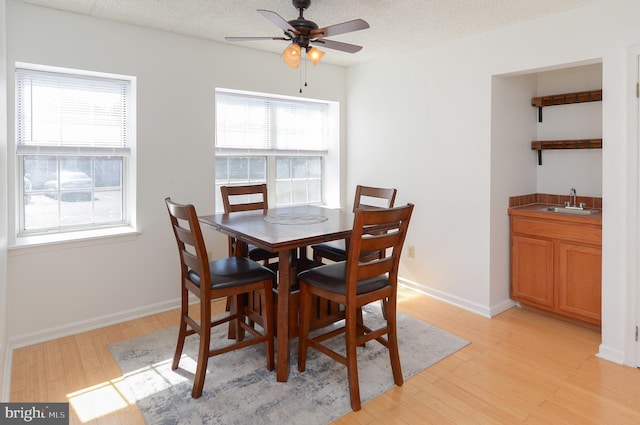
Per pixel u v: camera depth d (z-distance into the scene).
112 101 3.07
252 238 2.12
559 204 3.49
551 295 3.06
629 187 2.39
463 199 3.34
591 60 2.59
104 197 3.16
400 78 3.82
